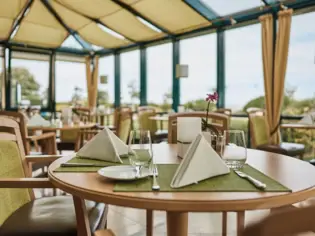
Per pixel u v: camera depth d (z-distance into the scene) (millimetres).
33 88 8195
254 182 941
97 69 8977
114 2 5566
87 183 985
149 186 941
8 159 1467
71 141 4305
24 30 7176
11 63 7770
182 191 888
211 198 822
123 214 2768
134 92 7973
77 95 8992
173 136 2254
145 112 5398
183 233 1264
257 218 374
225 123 2145
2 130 1533
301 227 351
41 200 1542
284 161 1365
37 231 1212
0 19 6418
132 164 1174
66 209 1410
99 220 1355
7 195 1365
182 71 6145
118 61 8500
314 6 4414
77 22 6973
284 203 840
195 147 1031
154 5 5434
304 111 4566
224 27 5719
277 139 4594
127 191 893
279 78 4582
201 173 988
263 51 4793
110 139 1350
